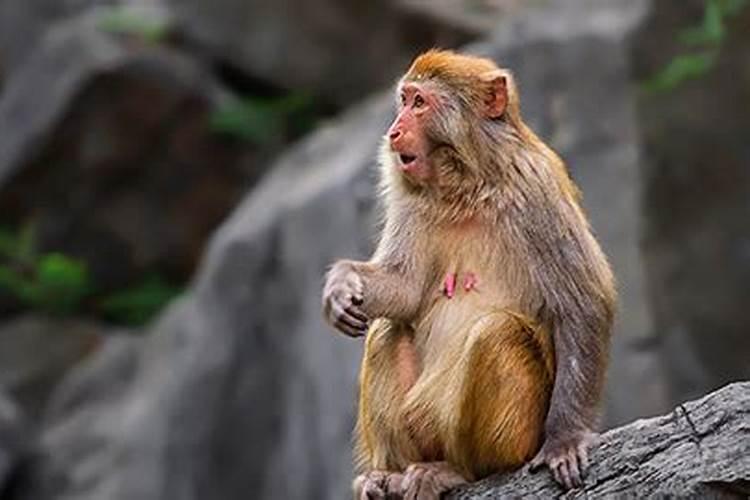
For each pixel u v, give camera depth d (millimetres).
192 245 39844
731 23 31672
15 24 42312
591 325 15234
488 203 15641
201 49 40281
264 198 34281
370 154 32031
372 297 15750
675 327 30000
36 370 38312
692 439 14086
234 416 32719
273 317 32344
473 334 15047
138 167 39625
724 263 30500
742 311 30094
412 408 15461
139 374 35938
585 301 15250
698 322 30078
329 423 30422
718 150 31094
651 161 30938
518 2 39094
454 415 15109
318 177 33062
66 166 39594
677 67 31312
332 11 39219
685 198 30859
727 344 30047
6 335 39094
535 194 15492
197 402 33094
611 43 31672
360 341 30203
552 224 15391
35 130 39469
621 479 14336
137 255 39812
